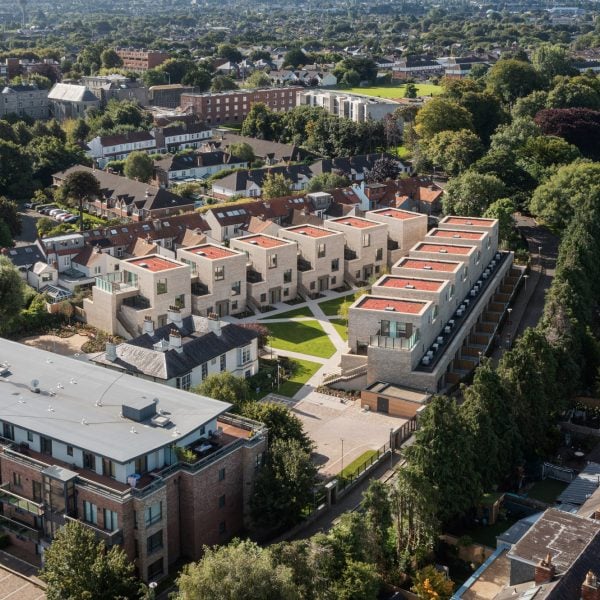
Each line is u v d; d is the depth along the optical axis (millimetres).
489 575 96500
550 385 128500
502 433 116438
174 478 98812
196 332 148875
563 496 110688
